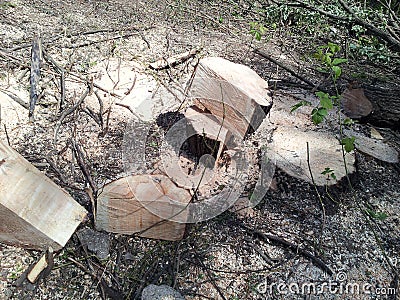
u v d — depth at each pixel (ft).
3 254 6.16
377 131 9.57
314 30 13.92
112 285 6.04
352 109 9.69
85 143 8.38
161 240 6.63
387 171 8.50
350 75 11.69
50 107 9.25
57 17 13.50
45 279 5.97
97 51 11.68
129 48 12.07
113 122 9.00
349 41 13.04
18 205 5.56
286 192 7.68
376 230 7.30
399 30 12.31
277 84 10.77
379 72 12.12
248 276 6.38
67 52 11.36
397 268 6.71
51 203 5.80
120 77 10.55
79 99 9.52
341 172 7.84
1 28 12.00
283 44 13.39
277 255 6.73
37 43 10.79
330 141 8.48
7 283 5.85
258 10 15.07
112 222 6.47
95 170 7.76
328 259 6.73
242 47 12.96
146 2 15.51
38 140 8.34
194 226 6.91
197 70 8.20
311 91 10.52
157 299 5.76
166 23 14.03
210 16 14.88
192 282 6.22
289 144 8.29
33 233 5.74
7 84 9.66
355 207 7.61
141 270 6.23
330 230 7.19
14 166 5.62
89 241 6.47
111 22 13.65
